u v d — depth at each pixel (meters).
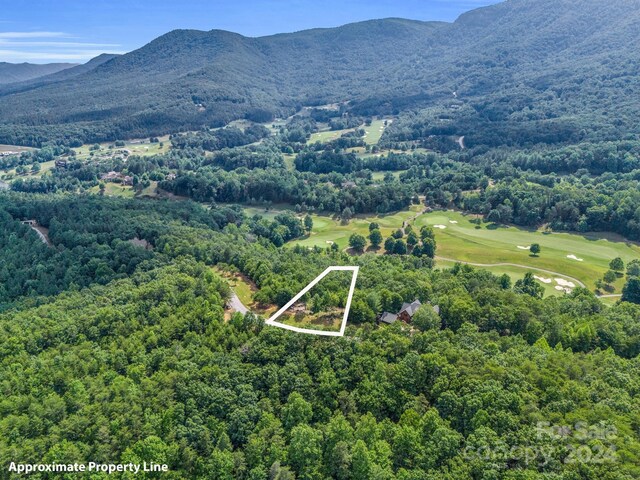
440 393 69.88
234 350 81.94
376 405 70.19
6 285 127.44
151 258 124.06
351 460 61.50
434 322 90.12
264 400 71.81
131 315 92.62
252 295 105.88
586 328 87.56
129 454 63.19
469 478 57.19
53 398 71.38
